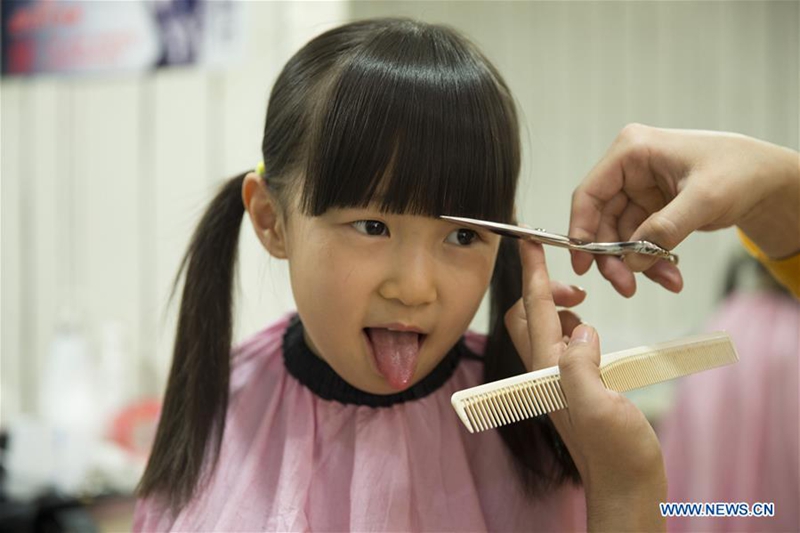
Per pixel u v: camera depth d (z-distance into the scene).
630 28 1.42
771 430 1.15
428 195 0.44
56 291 1.42
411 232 0.45
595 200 0.54
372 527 0.49
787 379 1.15
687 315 1.43
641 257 0.49
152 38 1.26
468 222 0.44
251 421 0.58
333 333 0.47
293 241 0.49
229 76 1.25
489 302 0.58
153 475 0.58
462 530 0.51
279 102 0.51
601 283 1.40
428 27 0.49
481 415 0.41
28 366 1.44
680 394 1.24
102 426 1.28
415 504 0.51
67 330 1.33
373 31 0.49
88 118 1.37
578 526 0.57
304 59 0.51
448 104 0.44
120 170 1.35
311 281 0.47
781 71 1.43
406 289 0.44
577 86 1.42
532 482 0.54
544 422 0.55
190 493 0.55
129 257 1.36
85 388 1.31
